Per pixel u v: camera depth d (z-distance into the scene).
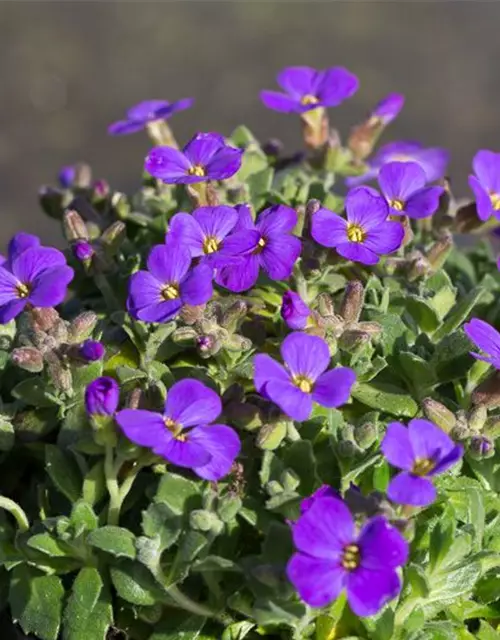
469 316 0.45
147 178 0.48
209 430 0.38
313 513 0.37
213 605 0.40
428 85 1.11
